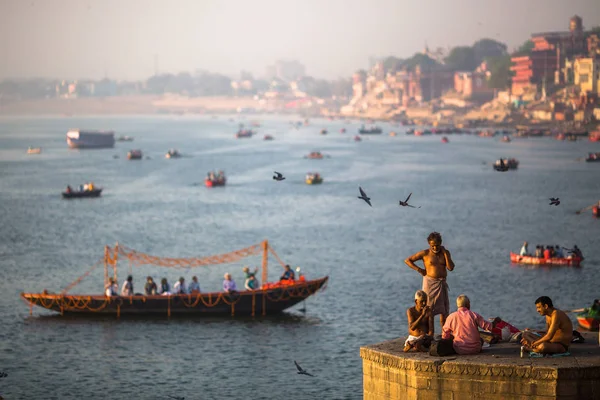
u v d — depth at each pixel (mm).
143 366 143750
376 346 70688
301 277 185625
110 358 148500
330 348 152625
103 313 177125
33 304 184375
